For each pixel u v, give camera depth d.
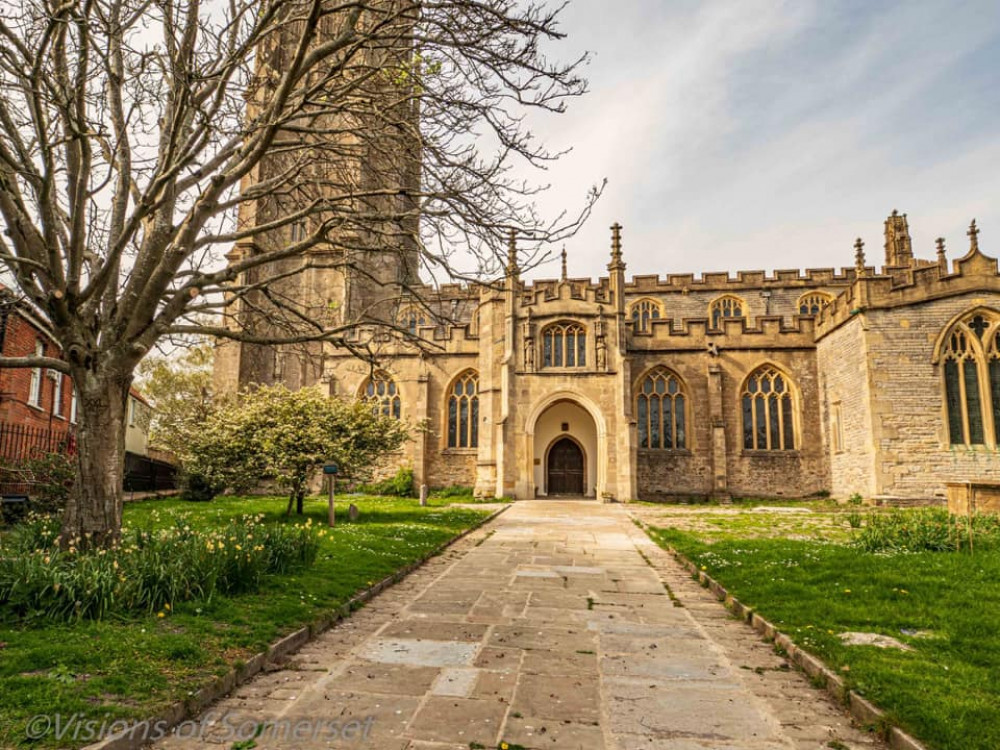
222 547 8.17
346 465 18.80
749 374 32.81
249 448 18.53
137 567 7.32
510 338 32.53
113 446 9.07
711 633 7.47
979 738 4.14
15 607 6.50
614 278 32.75
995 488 14.72
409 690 5.49
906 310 26.30
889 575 9.28
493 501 29.95
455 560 12.80
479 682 5.72
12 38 7.99
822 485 31.33
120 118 9.12
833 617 7.34
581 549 14.46
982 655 5.82
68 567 7.21
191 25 8.78
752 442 32.53
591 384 31.86
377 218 9.94
